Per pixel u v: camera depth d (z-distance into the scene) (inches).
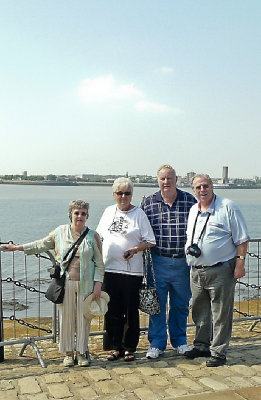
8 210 2332.7
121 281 206.7
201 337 210.5
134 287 206.5
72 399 164.9
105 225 212.4
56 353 223.1
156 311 205.2
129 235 205.5
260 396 163.6
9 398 165.6
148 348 230.7
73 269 197.3
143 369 194.4
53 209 2447.1
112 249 207.3
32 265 650.2
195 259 201.3
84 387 175.8
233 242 199.9
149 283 215.5
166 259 214.4
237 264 197.9
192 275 206.8
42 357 216.2
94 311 195.8
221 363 198.5
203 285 202.2
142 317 329.7
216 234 198.5
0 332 210.4
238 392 167.0
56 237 202.4
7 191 7347.4
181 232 213.3
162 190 212.7
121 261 206.5
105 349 217.6
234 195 6299.2
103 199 3951.8
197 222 203.2
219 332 198.5
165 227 213.5
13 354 223.5
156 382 179.8
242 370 192.4
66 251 197.8
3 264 660.7
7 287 506.9
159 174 213.3
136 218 207.6
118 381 181.3
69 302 197.3
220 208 200.2
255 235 1228.5
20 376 187.8
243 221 198.8
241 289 509.0
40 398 165.6
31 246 205.6
